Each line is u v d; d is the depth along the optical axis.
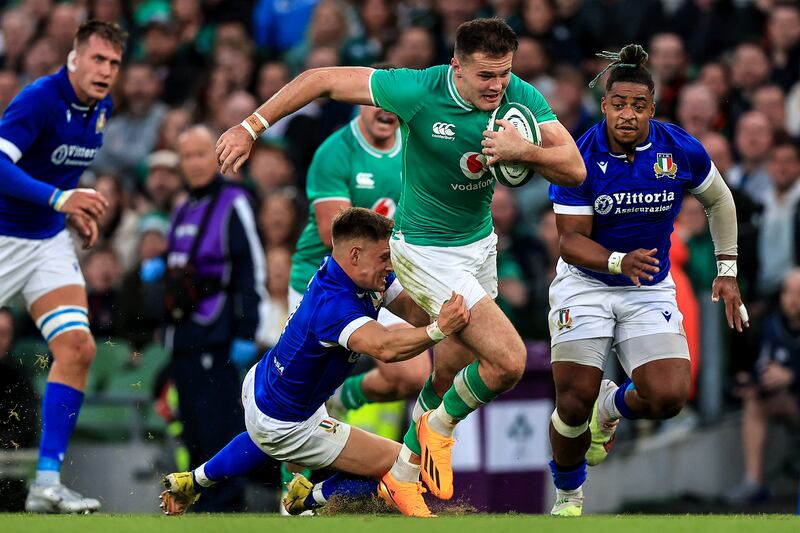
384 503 23.09
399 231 22.30
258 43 48.25
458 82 20.81
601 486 35.97
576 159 20.66
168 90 46.94
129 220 40.09
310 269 28.09
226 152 20.73
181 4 49.22
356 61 44.28
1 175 25.28
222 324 30.80
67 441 25.73
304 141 40.50
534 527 17.89
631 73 22.11
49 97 25.64
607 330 23.25
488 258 22.67
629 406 23.69
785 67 43.94
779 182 38.78
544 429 33.41
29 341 35.66
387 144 27.28
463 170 21.25
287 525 18.20
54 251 26.42
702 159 22.83
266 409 22.16
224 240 30.89
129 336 34.53
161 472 33.38
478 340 21.27
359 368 31.80
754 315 36.97
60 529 17.88
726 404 36.72
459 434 32.78
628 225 22.92
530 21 44.53
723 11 46.03
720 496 36.12
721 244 23.64
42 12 51.47
